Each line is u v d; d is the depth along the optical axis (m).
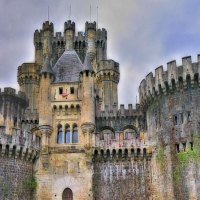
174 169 50.69
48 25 80.38
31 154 55.22
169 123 52.88
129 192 53.81
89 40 79.38
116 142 56.22
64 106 59.12
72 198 54.12
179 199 48.97
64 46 78.81
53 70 63.41
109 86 77.19
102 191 54.25
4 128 53.22
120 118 65.25
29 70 78.88
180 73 52.56
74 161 55.97
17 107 69.38
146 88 57.28
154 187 53.00
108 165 55.66
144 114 62.16
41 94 59.59
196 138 49.94
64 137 57.72
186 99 52.03
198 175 48.38
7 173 51.75
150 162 55.00
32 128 65.56
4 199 50.38
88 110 57.97
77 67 63.97
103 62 78.12
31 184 54.44
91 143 56.38
